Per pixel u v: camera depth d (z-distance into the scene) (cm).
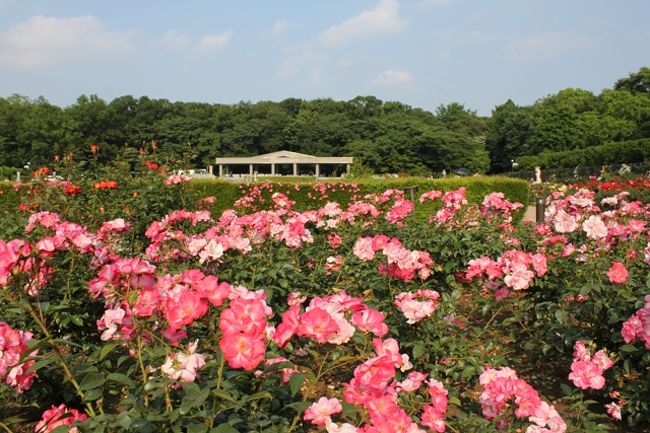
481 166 8512
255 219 480
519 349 482
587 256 443
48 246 235
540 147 7900
